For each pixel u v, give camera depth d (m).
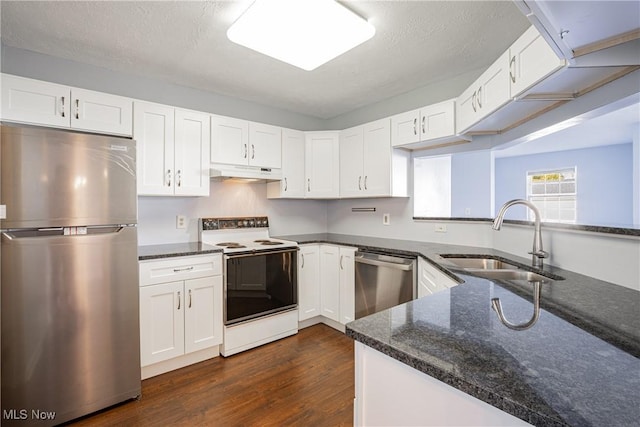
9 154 1.55
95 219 1.79
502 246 2.31
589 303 1.07
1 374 1.56
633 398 0.52
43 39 2.04
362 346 0.85
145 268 2.10
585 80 1.37
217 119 2.71
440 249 2.45
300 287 2.99
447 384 0.64
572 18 0.90
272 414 1.78
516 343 0.75
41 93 1.95
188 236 2.88
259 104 3.35
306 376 2.18
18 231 1.59
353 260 2.82
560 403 0.51
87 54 2.25
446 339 0.77
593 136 4.59
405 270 2.38
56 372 1.68
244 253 2.54
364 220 3.51
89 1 1.67
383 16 1.81
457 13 1.78
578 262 1.54
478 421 0.62
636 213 3.86
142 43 2.10
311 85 2.84
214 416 1.77
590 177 5.45
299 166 3.30
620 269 1.31
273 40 1.84
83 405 1.76
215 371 2.25
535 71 1.39
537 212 1.77
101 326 1.82
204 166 2.63
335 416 1.77
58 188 1.68
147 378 2.15
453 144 2.72
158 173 2.39
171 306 2.21
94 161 1.79
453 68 2.50
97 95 2.14
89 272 1.78
